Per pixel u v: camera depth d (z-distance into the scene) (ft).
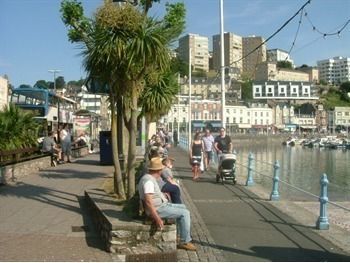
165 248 25.45
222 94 89.40
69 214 35.76
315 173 167.22
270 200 47.62
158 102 77.87
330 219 41.83
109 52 32.04
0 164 53.78
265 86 452.35
